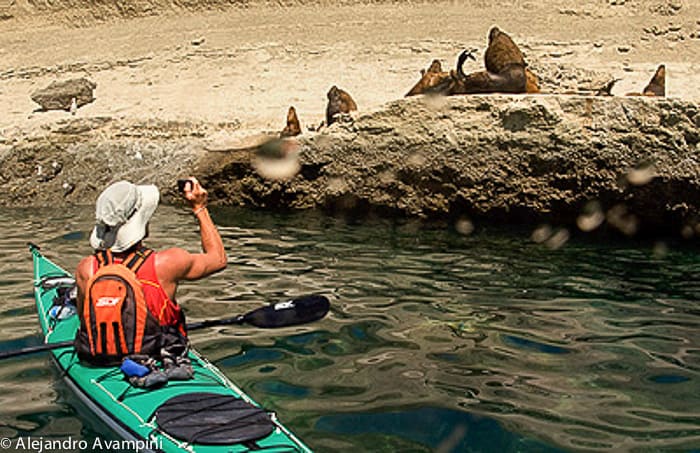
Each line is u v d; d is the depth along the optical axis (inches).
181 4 911.0
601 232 417.4
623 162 396.2
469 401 199.0
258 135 491.2
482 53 684.7
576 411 194.4
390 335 250.2
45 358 225.1
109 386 186.4
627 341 247.4
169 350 193.5
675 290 307.9
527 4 813.9
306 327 257.0
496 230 420.8
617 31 714.8
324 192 466.0
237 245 380.2
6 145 535.2
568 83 557.0
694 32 686.5
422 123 435.5
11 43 892.0
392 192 449.7
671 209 398.0
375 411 192.9
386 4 852.6
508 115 414.3
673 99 385.7
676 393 206.4
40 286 279.3
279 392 204.2
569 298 295.3
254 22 837.8
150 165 511.8
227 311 273.6
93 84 660.7
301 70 685.9
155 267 190.4
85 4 933.2
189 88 664.4
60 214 472.4
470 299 291.9
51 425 181.9
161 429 166.4
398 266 340.8
